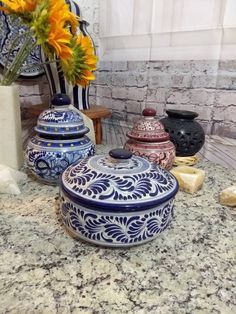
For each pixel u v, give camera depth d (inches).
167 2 30.5
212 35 27.9
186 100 31.6
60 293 13.0
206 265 15.3
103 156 18.7
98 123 36.7
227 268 15.1
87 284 13.6
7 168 24.0
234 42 26.7
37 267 14.6
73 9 30.1
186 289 13.6
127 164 17.2
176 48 30.9
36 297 12.7
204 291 13.5
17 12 20.6
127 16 34.8
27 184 24.4
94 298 12.8
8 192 22.3
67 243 16.6
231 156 29.3
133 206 14.4
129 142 26.4
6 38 30.8
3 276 13.8
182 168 26.1
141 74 35.0
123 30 35.8
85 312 12.1
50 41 20.6
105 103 41.1
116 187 15.2
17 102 25.7
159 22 31.7
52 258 15.3
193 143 29.0
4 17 30.1
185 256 16.0
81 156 22.4
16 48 31.4
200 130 29.1
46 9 19.9
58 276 14.0
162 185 16.3
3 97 24.0
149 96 34.9
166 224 16.7
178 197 23.5
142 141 25.1
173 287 13.7
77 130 22.6
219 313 12.3
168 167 25.6
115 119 39.9
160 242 17.2
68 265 14.8
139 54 34.6
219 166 30.5
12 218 19.1
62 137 22.2
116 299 12.8
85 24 31.0
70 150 22.1
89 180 15.9
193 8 28.6
